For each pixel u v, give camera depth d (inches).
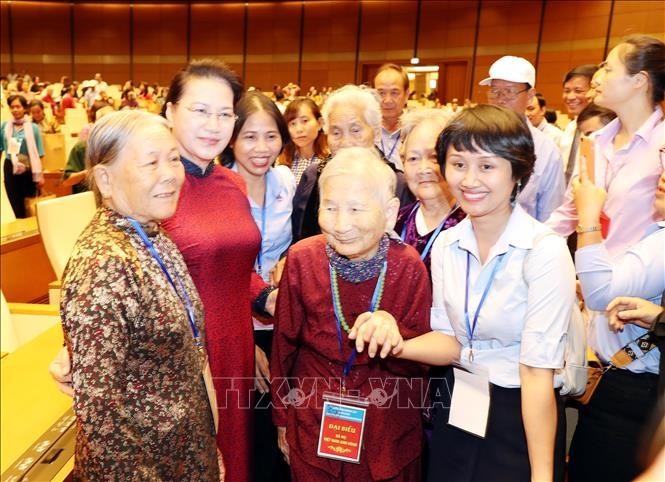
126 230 40.9
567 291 43.6
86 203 123.6
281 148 73.2
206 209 56.7
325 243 53.8
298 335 55.7
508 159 44.1
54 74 751.1
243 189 63.1
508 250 46.4
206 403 46.6
